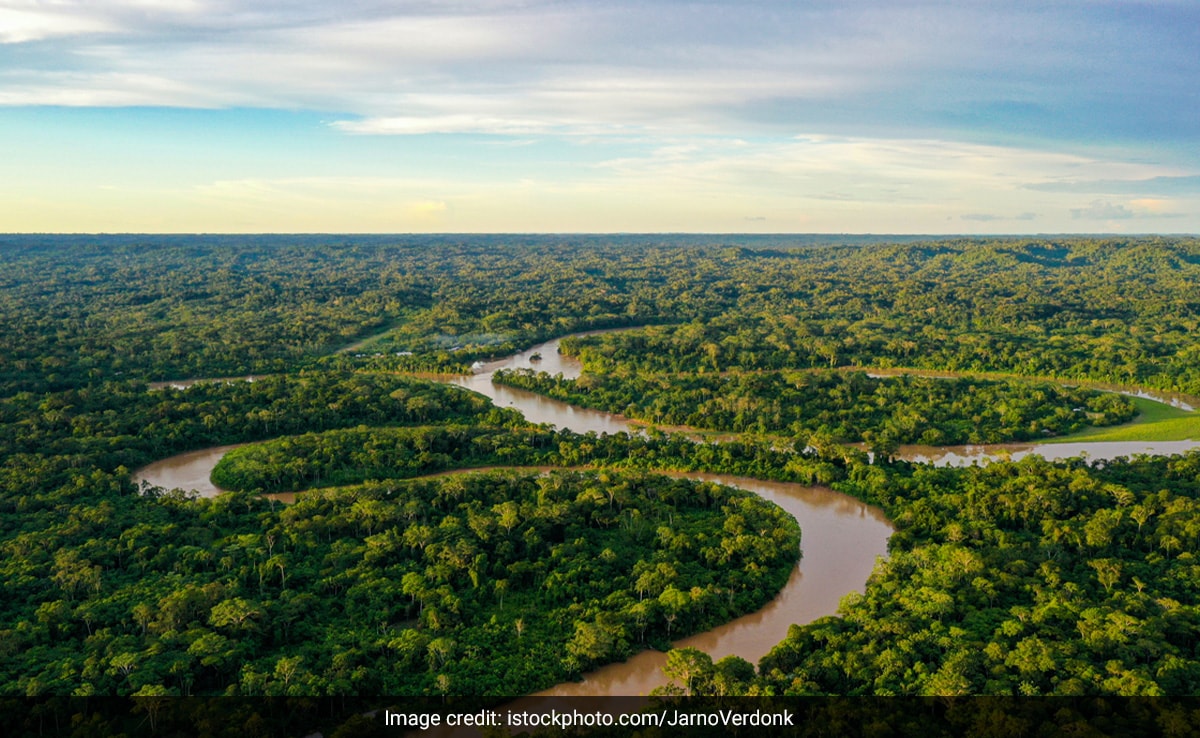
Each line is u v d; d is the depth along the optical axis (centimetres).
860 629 14162
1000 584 15412
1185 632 13312
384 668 13425
